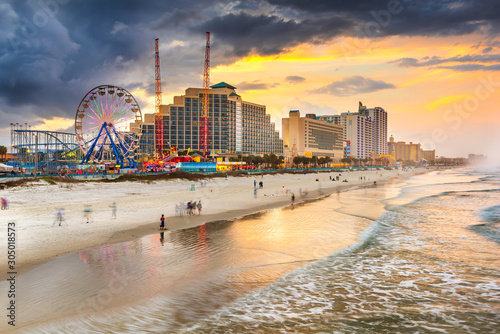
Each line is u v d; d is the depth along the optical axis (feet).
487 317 42.88
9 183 162.50
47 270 55.52
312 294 49.90
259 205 150.41
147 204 142.61
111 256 64.39
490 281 55.93
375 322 41.29
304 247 76.02
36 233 82.43
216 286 51.75
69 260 61.21
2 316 39.14
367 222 108.58
